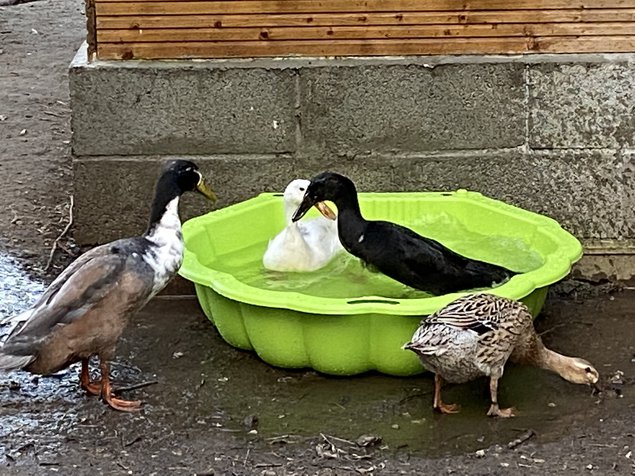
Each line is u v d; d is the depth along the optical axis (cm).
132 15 256
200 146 262
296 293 220
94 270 203
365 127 262
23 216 319
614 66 256
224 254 258
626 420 208
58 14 655
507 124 261
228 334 234
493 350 201
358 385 222
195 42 258
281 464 193
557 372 213
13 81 498
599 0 255
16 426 206
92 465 192
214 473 190
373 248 234
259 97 259
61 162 374
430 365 204
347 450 197
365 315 214
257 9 256
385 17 257
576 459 193
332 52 260
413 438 202
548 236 246
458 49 260
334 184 236
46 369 206
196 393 220
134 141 261
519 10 256
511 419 208
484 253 250
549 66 256
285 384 223
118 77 257
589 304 261
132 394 219
